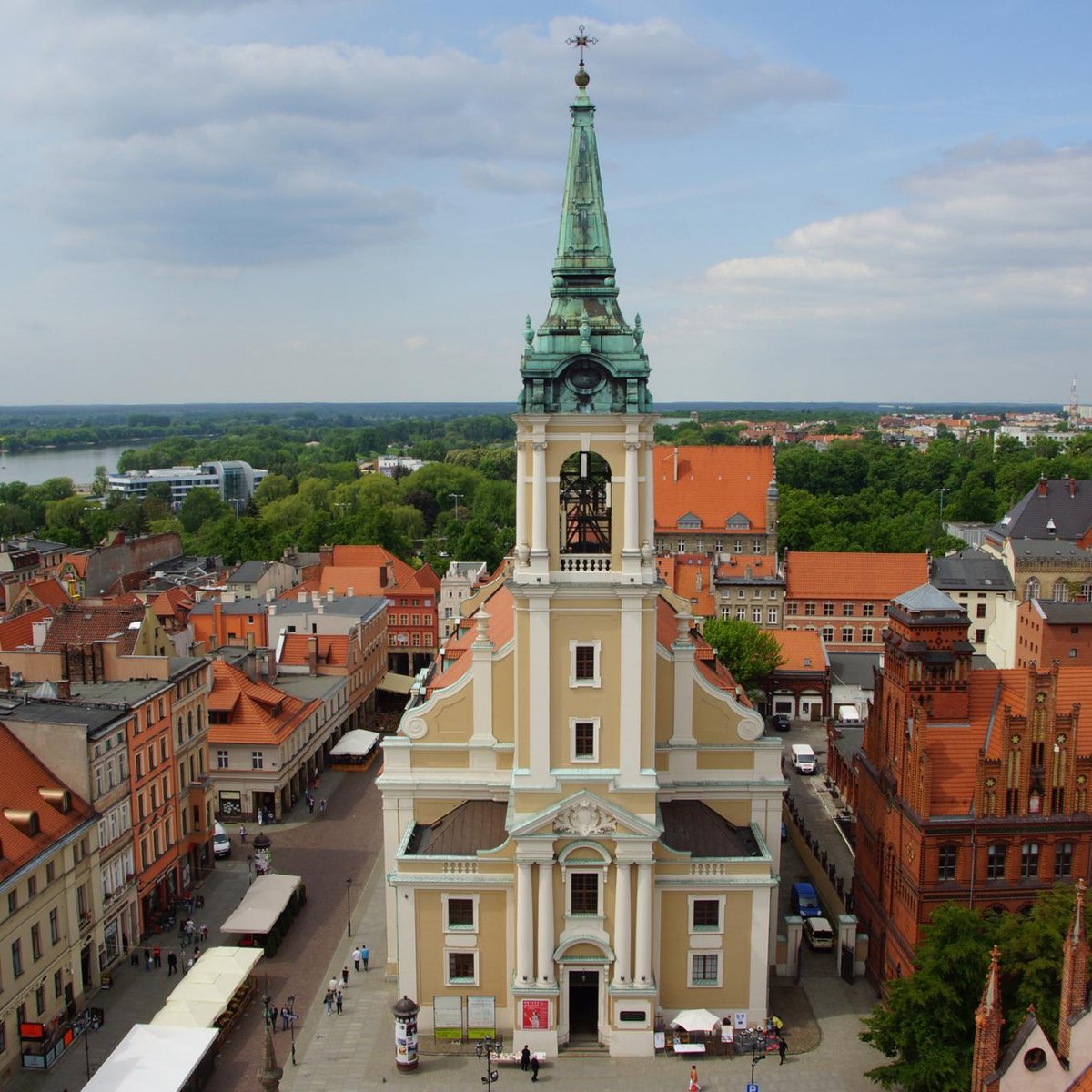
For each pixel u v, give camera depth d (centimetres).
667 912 6581
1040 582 16000
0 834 6356
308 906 8544
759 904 6569
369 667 14012
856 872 7869
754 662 12750
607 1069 6334
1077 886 4141
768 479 18900
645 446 6097
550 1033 6431
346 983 7344
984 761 6400
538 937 6431
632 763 6294
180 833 8706
